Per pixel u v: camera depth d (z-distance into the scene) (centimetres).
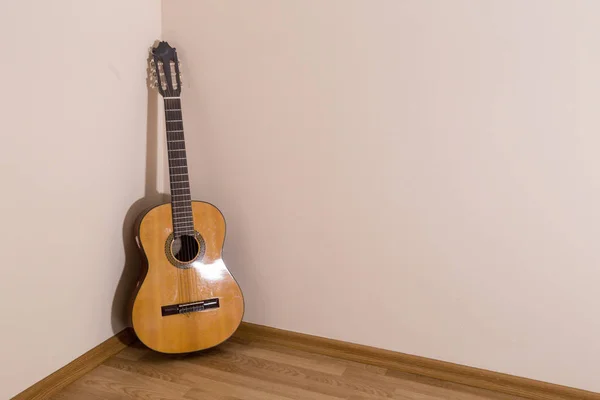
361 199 202
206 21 213
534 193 178
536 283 183
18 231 170
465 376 197
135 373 201
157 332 203
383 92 191
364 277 207
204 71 218
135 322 201
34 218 175
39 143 173
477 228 187
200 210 210
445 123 185
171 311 204
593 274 174
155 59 209
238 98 214
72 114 185
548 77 170
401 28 185
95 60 192
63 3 176
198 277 208
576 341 180
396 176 195
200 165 227
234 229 226
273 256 221
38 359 183
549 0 166
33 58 168
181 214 207
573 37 165
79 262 195
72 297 194
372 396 188
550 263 179
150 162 226
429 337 201
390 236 200
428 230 194
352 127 198
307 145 206
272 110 209
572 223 174
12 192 166
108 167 204
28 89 168
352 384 196
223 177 223
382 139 195
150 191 228
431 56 183
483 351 194
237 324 213
